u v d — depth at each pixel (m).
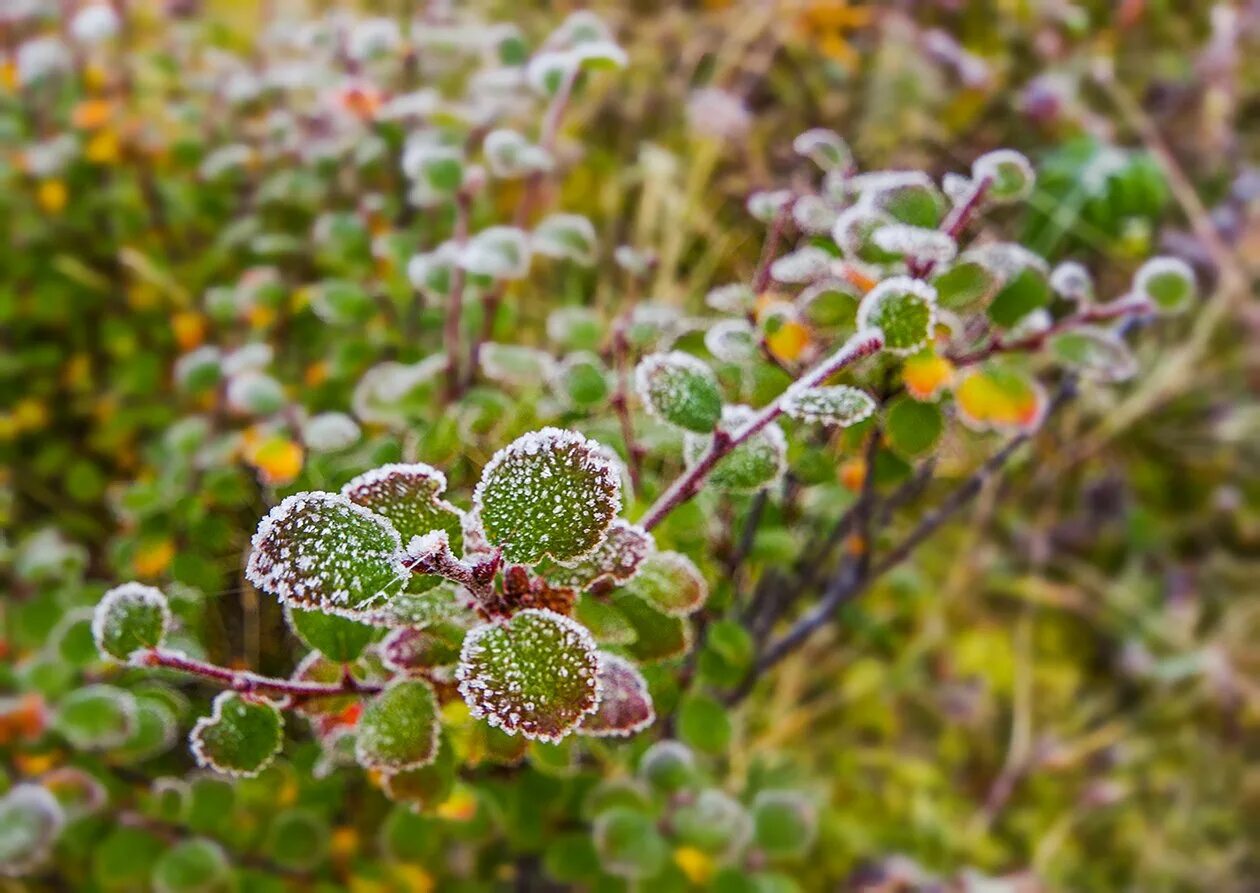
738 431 0.20
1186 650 0.43
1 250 0.35
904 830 0.38
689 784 0.25
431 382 0.26
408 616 0.19
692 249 0.41
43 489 0.34
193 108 0.34
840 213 0.24
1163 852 0.40
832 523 0.27
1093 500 0.45
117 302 0.36
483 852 0.28
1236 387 0.45
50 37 0.36
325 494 0.17
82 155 0.35
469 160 0.31
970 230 0.28
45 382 0.35
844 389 0.19
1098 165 0.39
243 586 0.22
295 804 0.25
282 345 0.32
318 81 0.30
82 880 0.28
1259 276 0.44
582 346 0.25
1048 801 0.41
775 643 0.30
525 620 0.18
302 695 0.19
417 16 0.39
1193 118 0.46
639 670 0.22
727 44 0.45
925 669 0.42
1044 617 0.44
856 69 0.44
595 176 0.44
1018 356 0.24
